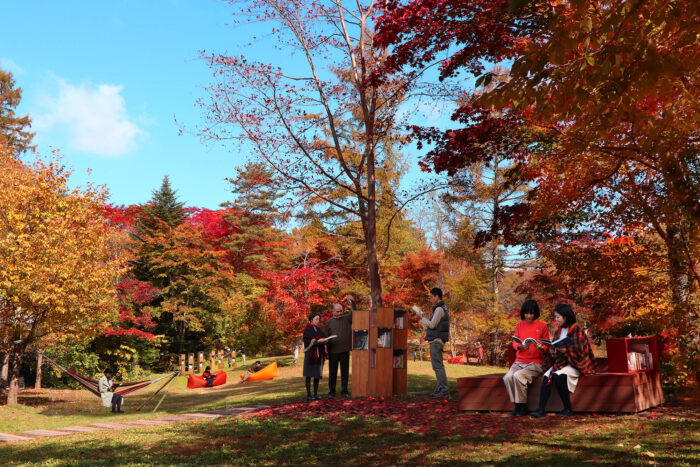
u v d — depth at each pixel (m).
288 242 32.56
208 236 39.66
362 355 10.94
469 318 31.50
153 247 36.75
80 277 17.52
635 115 4.79
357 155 19.23
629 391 7.46
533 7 7.29
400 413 8.62
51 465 6.47
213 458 6.32
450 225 29.36
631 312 10.95
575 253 11.03
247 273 40.72
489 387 8.34
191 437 7.82
